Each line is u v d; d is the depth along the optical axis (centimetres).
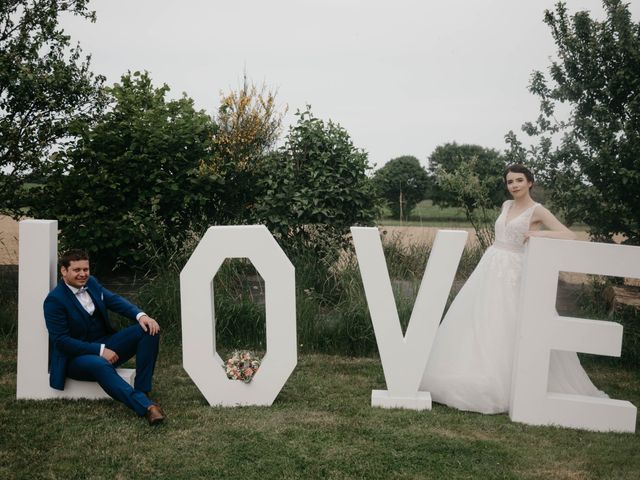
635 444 351
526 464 316
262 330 549
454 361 413
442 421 377
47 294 401
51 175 688
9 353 506
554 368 405
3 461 306
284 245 689
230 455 317
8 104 691
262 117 836
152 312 558
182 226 721
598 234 625
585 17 623
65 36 691
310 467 305
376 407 402
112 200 689
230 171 744
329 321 556
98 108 734
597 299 587
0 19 676
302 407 400
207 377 402
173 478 292
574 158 632
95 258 709
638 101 597
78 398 404
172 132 709
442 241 400
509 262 420
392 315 406
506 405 398
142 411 364
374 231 405
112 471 297
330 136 713
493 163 689
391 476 298
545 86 655
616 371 504
